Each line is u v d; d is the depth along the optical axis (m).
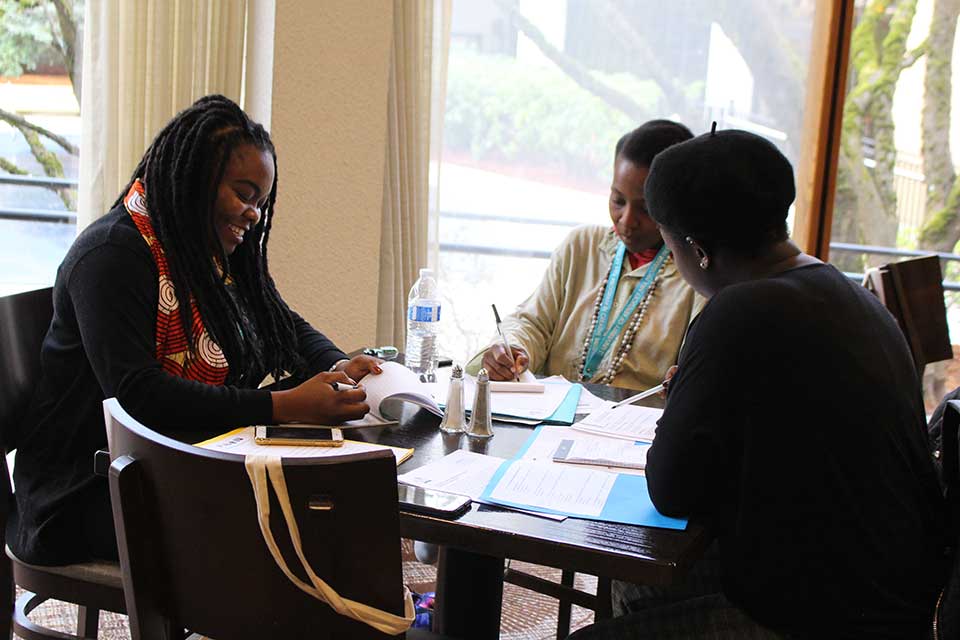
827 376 1.25
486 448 1.57
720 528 1.30
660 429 1.31
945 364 4.07
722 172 1.35
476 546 1.23
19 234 2.81
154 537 1.19
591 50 3.57
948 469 1.39
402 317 3.27
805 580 1.24
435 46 3.26
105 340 1.57
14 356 1.68
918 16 3.76
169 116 2.70
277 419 1.61
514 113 3.58
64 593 1.55
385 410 1.73
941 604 1.25
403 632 1.14
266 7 2.78
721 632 1.28
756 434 1.25
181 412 1.56
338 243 3.03
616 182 2.23
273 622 1.14
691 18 3.59
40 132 2.78
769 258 1.39
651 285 2.29
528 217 3.66
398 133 3.17
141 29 2.62
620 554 1.17
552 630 2.48
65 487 1.57
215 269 1.75
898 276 2.61
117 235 1.64
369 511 1.08
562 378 2.12
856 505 1.24
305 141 2.89
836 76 3.68
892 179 3.88
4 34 2.67
